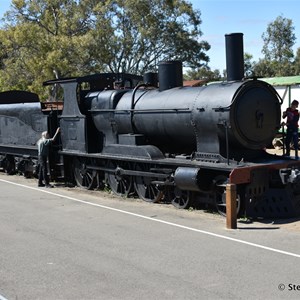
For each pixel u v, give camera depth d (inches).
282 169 354.3
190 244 281.9
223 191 362.6
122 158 439.2
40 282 219.1
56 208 403.5
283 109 892.6
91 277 225.1
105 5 1422.2
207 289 207.2
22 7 1385.3
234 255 257.8
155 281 218.4
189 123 384.2
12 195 475.5
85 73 1379.2
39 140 544.7
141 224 338.3
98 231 318.7
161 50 1648.6
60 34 1368.1
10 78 1395.2
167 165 398.0
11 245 285.0
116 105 463.2
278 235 301.3
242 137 358.9
